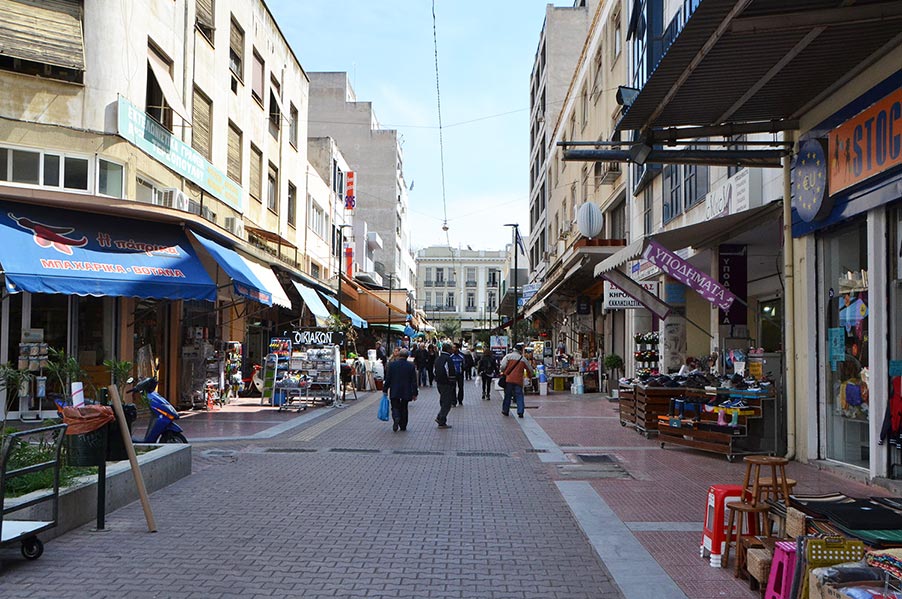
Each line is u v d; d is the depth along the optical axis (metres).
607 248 20.56
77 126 14.07
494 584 5.10
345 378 21.47
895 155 7.61
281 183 27.28
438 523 6.79
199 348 18.19
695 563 5.54
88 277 12.33
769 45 7.26
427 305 107.50
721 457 10.69
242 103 22.70
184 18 17.91
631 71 20.08
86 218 13.42
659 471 9.56
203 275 13.94
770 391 10.52
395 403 13.97
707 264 16.03
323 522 6.77
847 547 4.18
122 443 6.87
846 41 7.38
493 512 7.25
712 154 10.12
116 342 14.66
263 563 5.51
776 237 12.71
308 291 23.30
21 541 5.49
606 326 28.70
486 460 10.48
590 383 25.55
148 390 10.21
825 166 9.09
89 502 6.74
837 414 9.57
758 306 15.84
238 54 22.61
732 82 8.23
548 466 9.98
